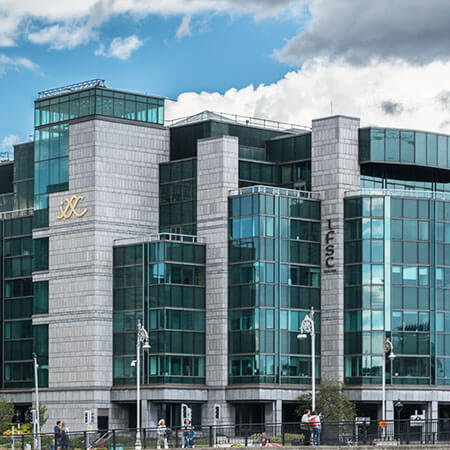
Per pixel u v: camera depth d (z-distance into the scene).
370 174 131.50
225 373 125.56
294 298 126.69
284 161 134.12
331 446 79.75
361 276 126.00
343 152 129.25
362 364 125.12
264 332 123.88
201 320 127.19
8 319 139.12
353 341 126.06
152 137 134.12
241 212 126.06
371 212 126.56
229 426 89.25
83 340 128.12
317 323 128.25
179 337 124.94
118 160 131.25
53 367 131.25
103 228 129.25
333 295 127.56
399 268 126.62
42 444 84.69
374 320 125.56
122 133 131.75
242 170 130.88
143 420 124.12
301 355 126.69
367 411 128.75
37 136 136.38
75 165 131.75
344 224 127.94
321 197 129.62
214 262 127.38
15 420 136.75
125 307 127.44
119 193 130.88
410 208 127.62
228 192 127.88
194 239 128.38
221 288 126.44
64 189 132.50
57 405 130.00
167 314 124.19
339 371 126.38
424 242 127.75
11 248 140.25
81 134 131.25
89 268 128.62
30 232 138.62
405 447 81.19
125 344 126.94
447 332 128.00
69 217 131.38
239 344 124.88
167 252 124.94
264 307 124.12
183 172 131.62
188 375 125.31
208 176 128.88
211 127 132.25
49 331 132.12
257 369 123.19
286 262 126.31
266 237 124.88
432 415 126.31
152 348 124.38
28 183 141.62
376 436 86.25
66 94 133.62
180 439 86.81
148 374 124.56
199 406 126.56
